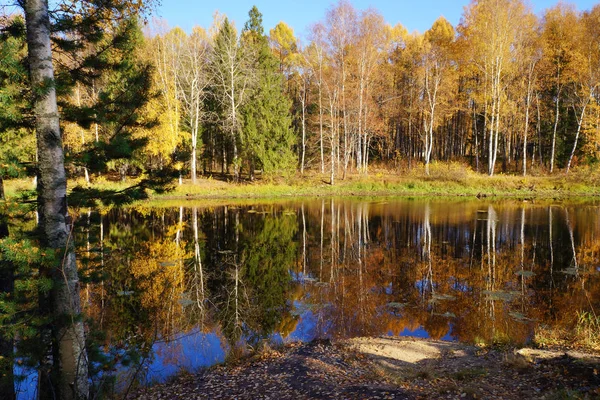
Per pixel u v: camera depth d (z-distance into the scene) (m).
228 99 35.91
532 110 39.25
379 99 41.00
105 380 5.68
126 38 5.88
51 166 4.88
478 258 14.66
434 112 37.84
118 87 6.50
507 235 18.14
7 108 4.48
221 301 10.91
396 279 12.59
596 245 16.09
